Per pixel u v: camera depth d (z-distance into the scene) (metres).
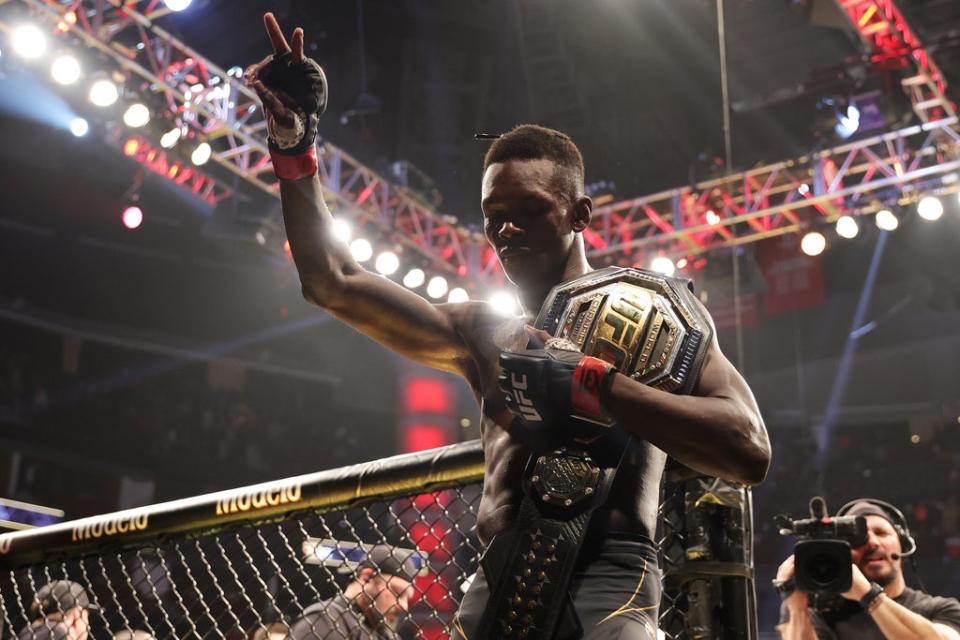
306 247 1.49
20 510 3.43
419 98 17.20
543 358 1.19
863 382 21.23
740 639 1.41
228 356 21.08
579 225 1.44
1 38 9.28
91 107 9.94
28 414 18.11
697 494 1.46
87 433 18.58
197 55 9.90
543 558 1.20
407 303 1.54
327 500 1.86
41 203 19.12
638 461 1.30
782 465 19.12
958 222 12.40
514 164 1.42
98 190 19.22
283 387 21.50
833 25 12.15
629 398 1.16
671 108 16.92
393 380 22.75
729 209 11.86
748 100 17.08
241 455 19.28
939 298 14.20
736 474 1.18
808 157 11.23
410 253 12.44
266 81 1.51
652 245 12.40
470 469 1.71
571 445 1.25
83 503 17.58
